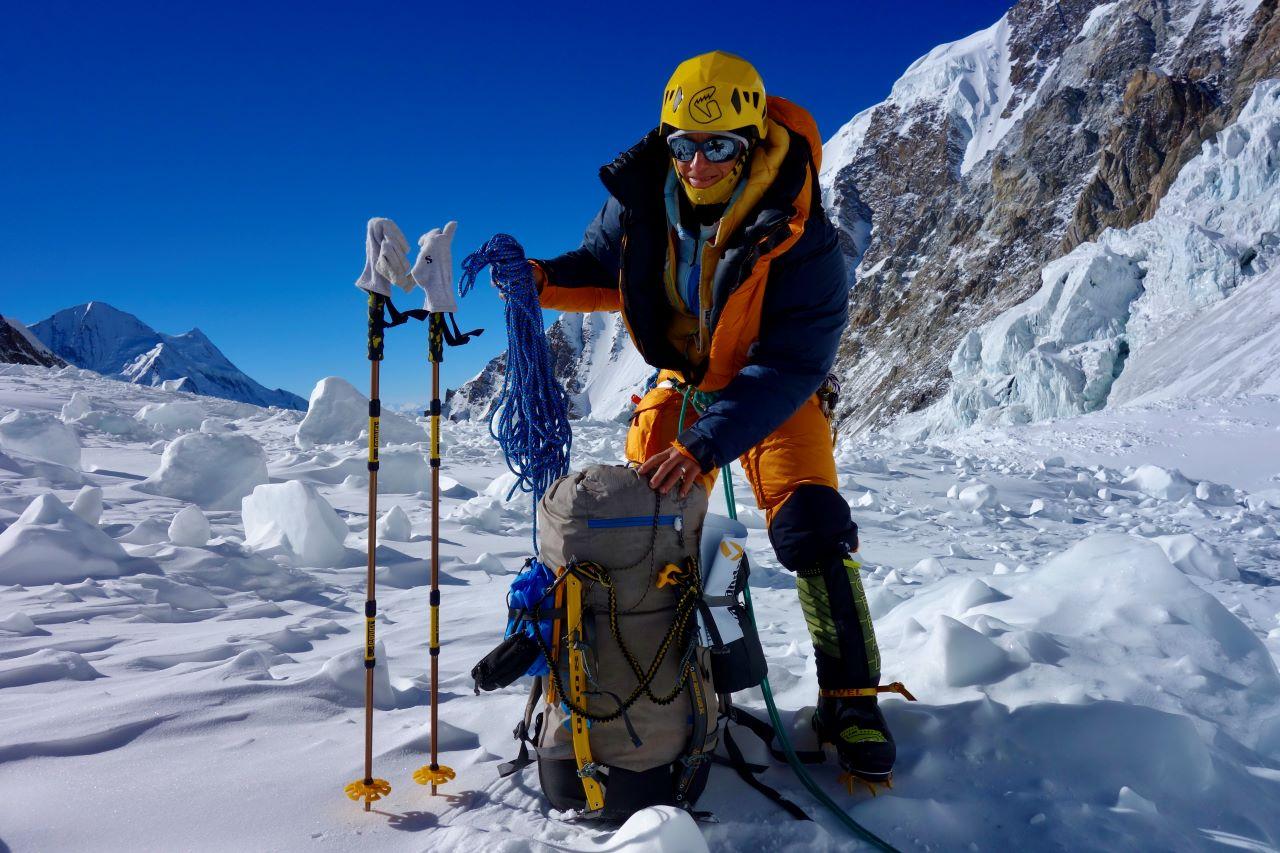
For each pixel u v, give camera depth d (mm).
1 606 4168
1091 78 142125
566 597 2225
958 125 188000
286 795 2326
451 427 15328
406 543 6219
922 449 14141
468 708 2943
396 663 3637
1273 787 2490
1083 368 55781
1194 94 106438
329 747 2641
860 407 123688
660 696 2205
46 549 4691
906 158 189875
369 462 2354
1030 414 58000
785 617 4441
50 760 2475
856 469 11359
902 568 6195
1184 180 62562
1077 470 12148
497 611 4520
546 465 2670
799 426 2656
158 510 6594
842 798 2375
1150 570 3451
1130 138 107125
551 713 2277
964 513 8820
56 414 12641
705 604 2266
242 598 4684
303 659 3699
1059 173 131500
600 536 2234
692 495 2311
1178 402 20875
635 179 2689
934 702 2832
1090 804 2293
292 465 9086
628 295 2783
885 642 3482
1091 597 3449
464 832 2098
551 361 2713
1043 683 2844
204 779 2391
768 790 2344
